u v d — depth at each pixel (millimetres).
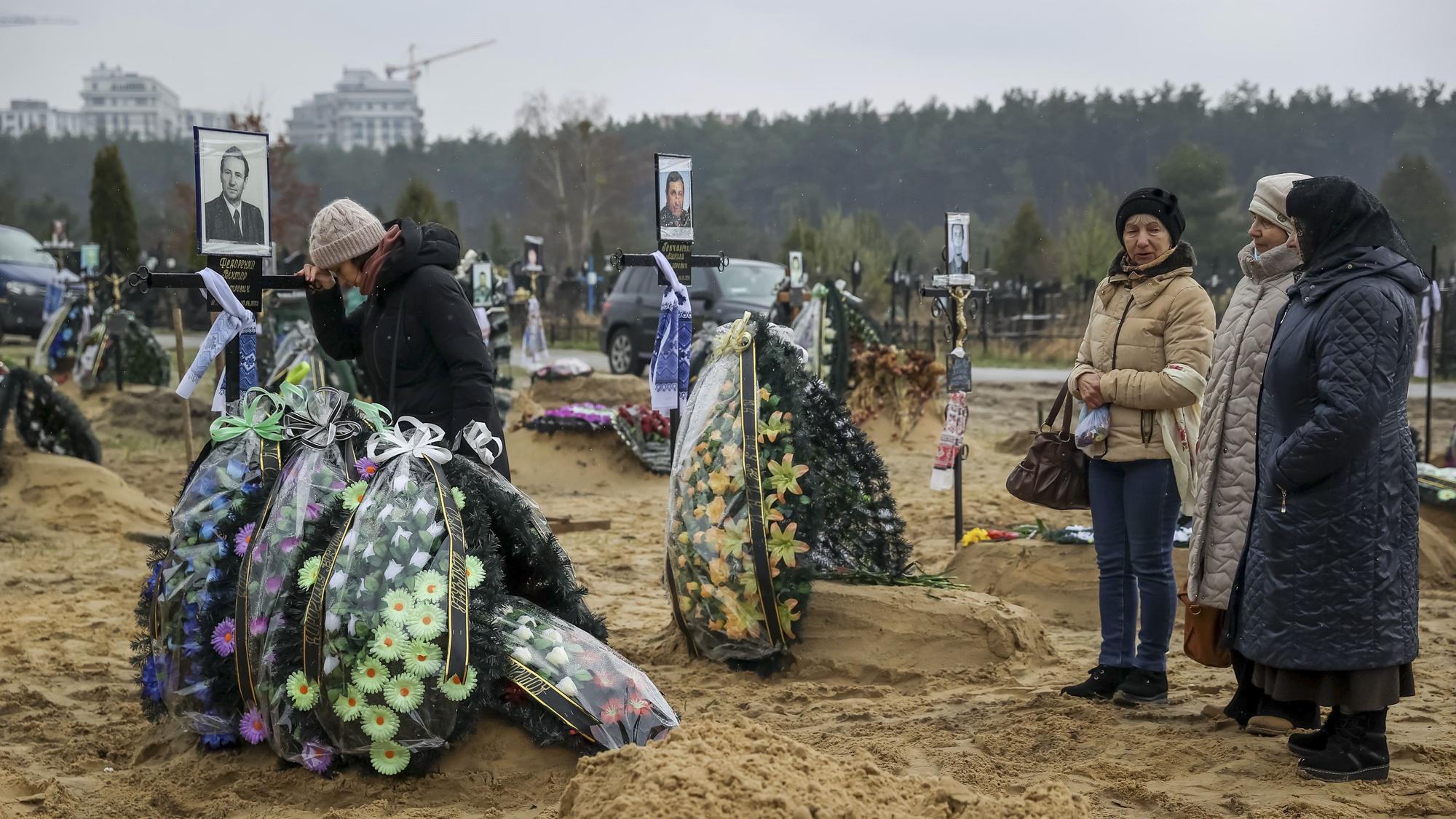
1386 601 4113
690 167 6797
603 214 65125
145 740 4781
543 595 4750
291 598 4203
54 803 4121
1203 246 48531
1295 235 4422
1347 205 4215
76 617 7020
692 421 5844
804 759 3541
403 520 4227
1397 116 82750
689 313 6711
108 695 5562
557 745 4242
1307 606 4160
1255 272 4688
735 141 89688
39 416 10320
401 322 4949
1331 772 4148
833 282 14625
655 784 3236
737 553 5586
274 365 14039
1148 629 5090
